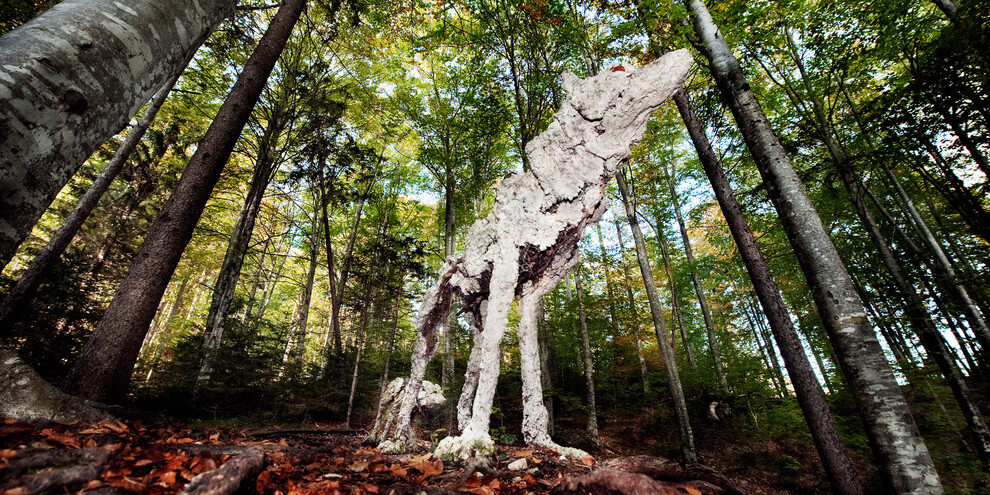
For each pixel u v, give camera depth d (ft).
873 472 26.43
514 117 35.86
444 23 31.89
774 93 34.14
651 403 42.42
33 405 9.42
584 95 13.60
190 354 30.35
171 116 40.70
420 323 17.29
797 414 34.32
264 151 41.14
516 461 10.95
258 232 57.88
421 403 18.29
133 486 5.40
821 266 15.52
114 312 14.40
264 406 30.99
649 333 47.75
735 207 20.22
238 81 19.45
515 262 14.20
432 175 54.90
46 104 5.23
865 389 13.64
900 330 36.27
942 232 33.19
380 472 9.58
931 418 30.42
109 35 5.88
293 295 68.69
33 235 40.47
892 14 25.68
